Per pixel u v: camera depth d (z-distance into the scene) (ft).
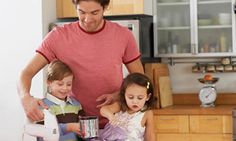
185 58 15.83
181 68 15.88
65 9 14.53
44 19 13.91
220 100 15.40
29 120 6.35
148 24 14.84
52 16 14.39
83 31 7.16
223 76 15.58
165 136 13.96
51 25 14.05
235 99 15.30
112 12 14.24
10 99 14.03
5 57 14.03
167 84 15.10
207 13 15.03
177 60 15.89
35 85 13.53
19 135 14.02
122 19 14.34
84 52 7.18
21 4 13.89
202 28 14.99
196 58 15.76
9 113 14.06
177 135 13.89
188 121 13.80
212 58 15.65
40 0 13.78
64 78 6.82
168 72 15.79
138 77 7.07
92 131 6.40
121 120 7.00
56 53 7.25
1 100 14.11
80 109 7.13
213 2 14.85
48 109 6.40
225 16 14.85
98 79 7.28
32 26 13.84
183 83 15.89
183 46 15.17
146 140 7.23
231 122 13.51
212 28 14.93
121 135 6.92
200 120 13.74
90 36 7.16
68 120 6.84
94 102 7.41
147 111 7.17
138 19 14.06
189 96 15.70
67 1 14.48
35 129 6.20
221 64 15.42
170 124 13.91
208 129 13.70
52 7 14.42
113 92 7.38
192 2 14.92
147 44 14.67
